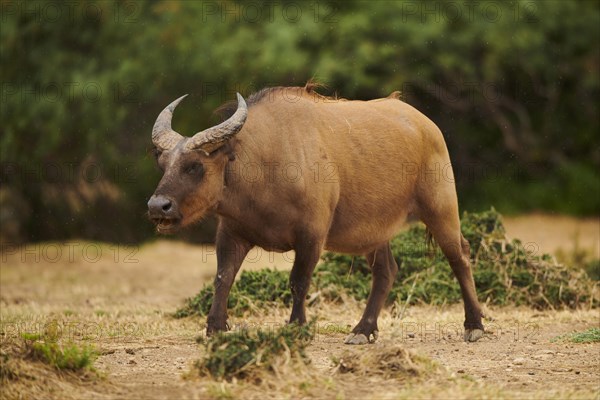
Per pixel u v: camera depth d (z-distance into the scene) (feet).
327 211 122.31
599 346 127.95
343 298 167.84
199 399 91.35
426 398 91.45
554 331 143.95
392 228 131.95
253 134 118.73
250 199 118.21
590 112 338.95
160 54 282.77
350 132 127.44
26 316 157.99
